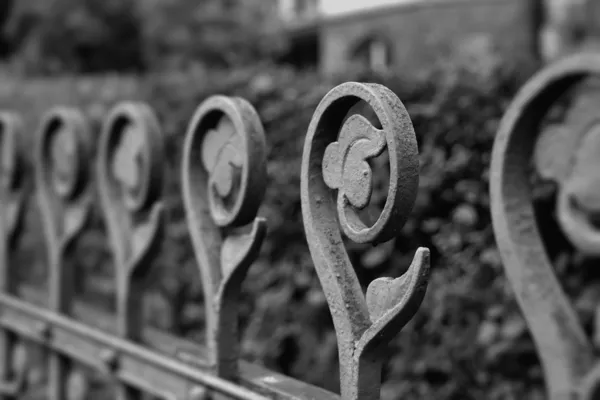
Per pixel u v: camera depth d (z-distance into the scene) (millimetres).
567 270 2486
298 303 3281
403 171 1174
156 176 1940
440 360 2727
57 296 2371
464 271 2652
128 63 17641
